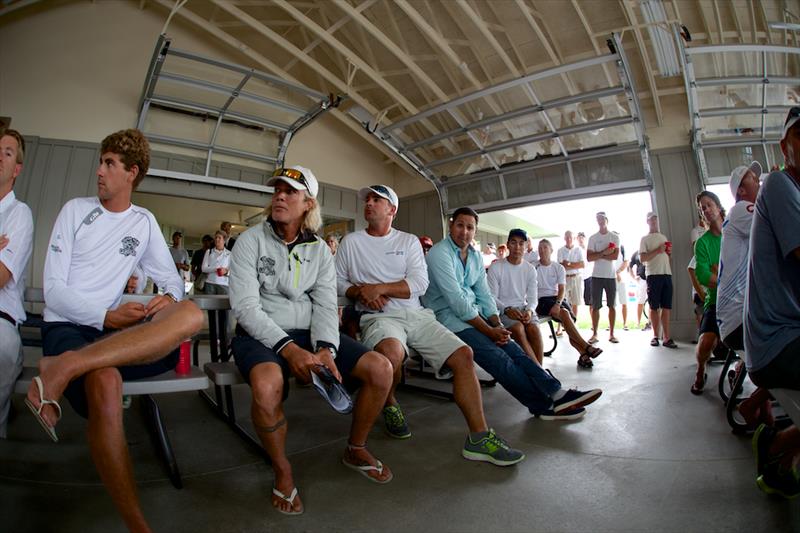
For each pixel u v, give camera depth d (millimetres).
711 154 6105
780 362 1327
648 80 6254
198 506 1505
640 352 4938
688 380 3410
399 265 2443
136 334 1313
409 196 10062
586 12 6164
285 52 8570
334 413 2684
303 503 1533
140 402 2576
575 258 7281
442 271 2621
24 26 7055
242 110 8266
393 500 1560
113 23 7488
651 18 4758
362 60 7688
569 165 6676
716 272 2873
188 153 7570
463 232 2748
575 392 2420
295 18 7086
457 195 7891
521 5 5609
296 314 1940
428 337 2152
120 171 1746
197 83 6262
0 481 1612
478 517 1439
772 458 1534
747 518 1403
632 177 6297
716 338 2906
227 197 7805
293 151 9047
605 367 4062
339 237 10016
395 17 6934
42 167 6781
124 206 1826
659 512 1454
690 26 5973
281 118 8711
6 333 1527
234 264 1853
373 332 2215
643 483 1674
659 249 5418
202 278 6695
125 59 7477
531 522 1405
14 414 2365
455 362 2012
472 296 2814
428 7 6352
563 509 1486
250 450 2045
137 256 1850
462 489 1646
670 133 6574
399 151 7258
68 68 7133
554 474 1771
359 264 2486
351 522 1409
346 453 1843
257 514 1457
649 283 5504
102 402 1171
